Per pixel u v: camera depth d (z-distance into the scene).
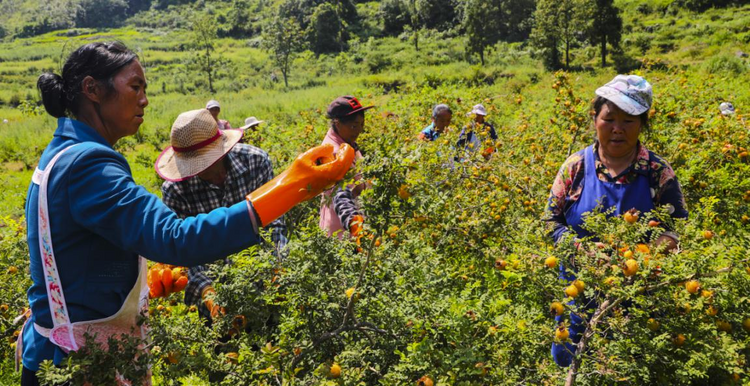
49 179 1.54
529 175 4.70
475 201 3.91
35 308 1.68
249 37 108.31
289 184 1.46
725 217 3.90
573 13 52.12
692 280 2.02
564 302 2.14
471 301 2.64
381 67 65.81
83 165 1.52
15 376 3.14
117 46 1.70
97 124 1.67
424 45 77.19
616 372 2.06
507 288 3.10
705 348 2.08
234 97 50.78
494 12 72.25
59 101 1.65
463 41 73.12
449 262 3.48
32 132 23.38
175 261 1.43
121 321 1.70
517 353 2.44
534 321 2.60
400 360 2.09
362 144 3.51
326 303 2.27
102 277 1.63
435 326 2.22
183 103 44.34
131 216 1.46
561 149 5.32
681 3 68.94
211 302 2.59
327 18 81.62
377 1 106.69
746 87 13.04
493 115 8.88
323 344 2.36
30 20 153.50
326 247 2.40
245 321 2.38
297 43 66.12
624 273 2.05
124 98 1.66
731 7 66.19
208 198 2.99
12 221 4.32
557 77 4.74
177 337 2.25
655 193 2.45
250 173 3.02
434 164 3.73
